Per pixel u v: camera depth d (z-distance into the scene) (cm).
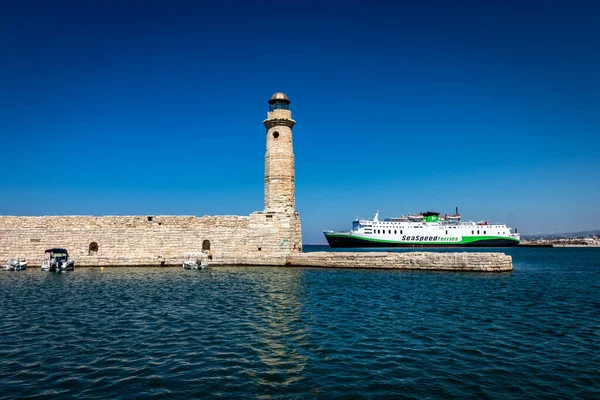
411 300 2366
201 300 2322
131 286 2878
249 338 1527
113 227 4228
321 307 2136
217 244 4341
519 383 1113
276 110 4578
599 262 7038
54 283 3034
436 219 13312
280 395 1027
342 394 1034
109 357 1302
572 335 1602
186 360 1278
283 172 4512
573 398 1024
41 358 1288
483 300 2392
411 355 1341
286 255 4334
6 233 4069
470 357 1324
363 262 4166
